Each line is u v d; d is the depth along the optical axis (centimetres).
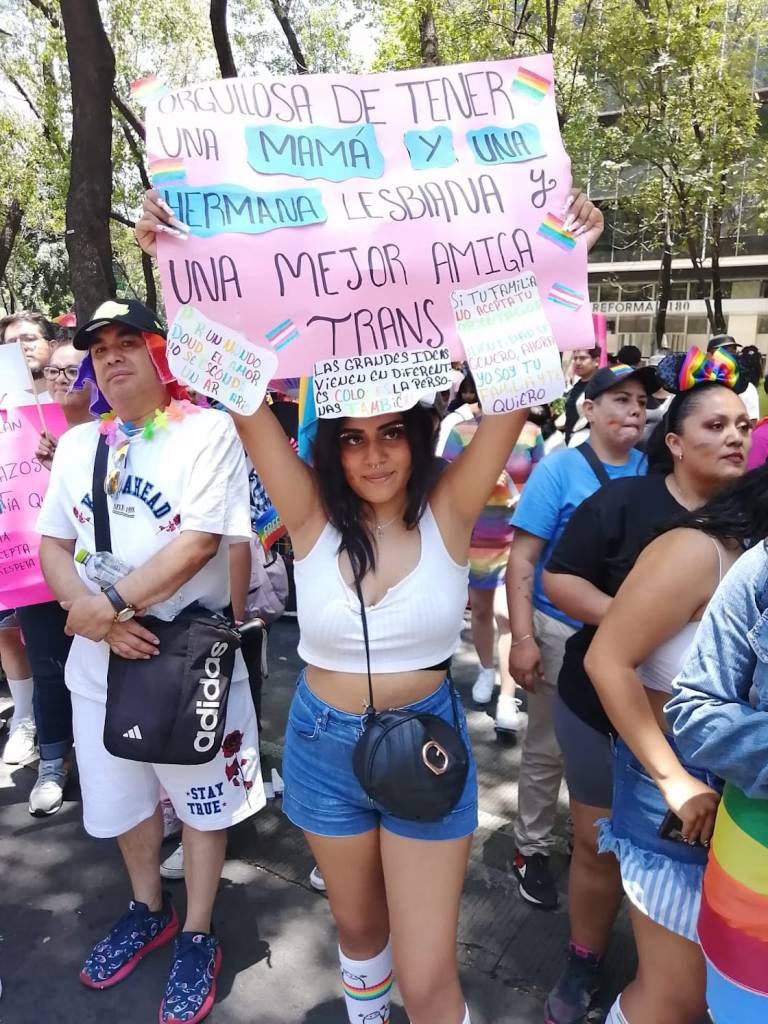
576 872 206
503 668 370
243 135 159
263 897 264
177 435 214
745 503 144
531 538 251
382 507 168
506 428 162
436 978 162
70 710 327
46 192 1683
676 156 1491
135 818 230
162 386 221
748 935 124
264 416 167
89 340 213
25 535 295
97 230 626
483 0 1341
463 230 160
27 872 283
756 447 319
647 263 2855
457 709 175
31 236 2412
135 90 157
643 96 1502
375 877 178
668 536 151
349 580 167
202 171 158
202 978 219
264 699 413
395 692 167
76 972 235
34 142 1583
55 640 317
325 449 164
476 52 1370
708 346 567
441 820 161
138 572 206
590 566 196
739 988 126
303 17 1266
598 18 1467
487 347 158
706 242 2086
